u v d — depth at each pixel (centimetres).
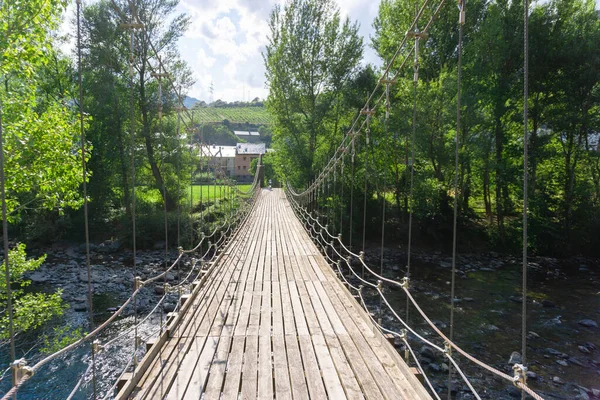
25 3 470
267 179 4019
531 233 1466
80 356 646
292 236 981
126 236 1511
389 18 1691
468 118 1370
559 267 1319
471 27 1583
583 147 1530
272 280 544
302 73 1998
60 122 563
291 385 254
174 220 1531
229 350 307
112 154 1548
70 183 588
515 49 1366
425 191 1459
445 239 1585
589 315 845
